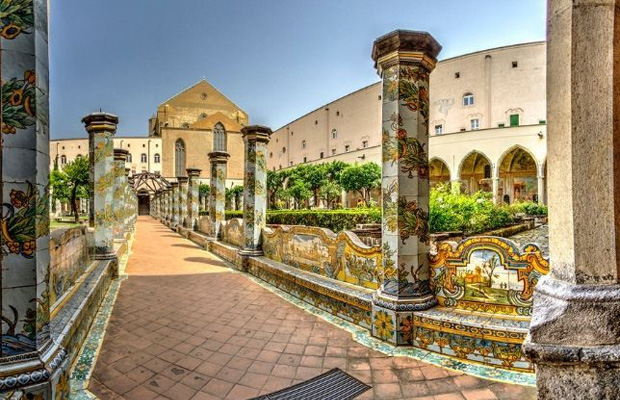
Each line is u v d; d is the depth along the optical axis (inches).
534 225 731.4
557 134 80.7
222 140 2298.2
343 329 187.3
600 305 73.2
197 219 671.1
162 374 140.9
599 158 75.8
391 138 171.3
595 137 75.9
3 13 91.1
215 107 2464.3
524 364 134.7
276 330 188.1
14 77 91.8
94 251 309.7
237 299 249.8
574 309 74.2
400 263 166.2
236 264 373.1
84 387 130.1
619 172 77.1
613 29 75.9
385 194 173.8
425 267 170.1
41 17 98.5
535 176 1301.7
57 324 138.5
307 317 208.7
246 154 355.9
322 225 653.3
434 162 1359.5
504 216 554.3
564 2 78.1
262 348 165.3
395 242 167.8
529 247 145.0
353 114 1760.6
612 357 70.2
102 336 180.2
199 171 687.7
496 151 1170.6
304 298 241.8
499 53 1380.4
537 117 1327.5
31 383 89.7
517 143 1145.4
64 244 180.2
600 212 75.8
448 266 165.2
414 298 165.3
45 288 99.2
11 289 90.7
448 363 145.1
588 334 73.1
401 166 168.2
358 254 209.5
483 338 142.4
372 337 174.6
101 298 239.8
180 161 2241.6
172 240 657.6
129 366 147.4
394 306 163.8
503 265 150.8
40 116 96.9
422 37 166.4
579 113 76.4
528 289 145.2
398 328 162.9
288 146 2330.2
